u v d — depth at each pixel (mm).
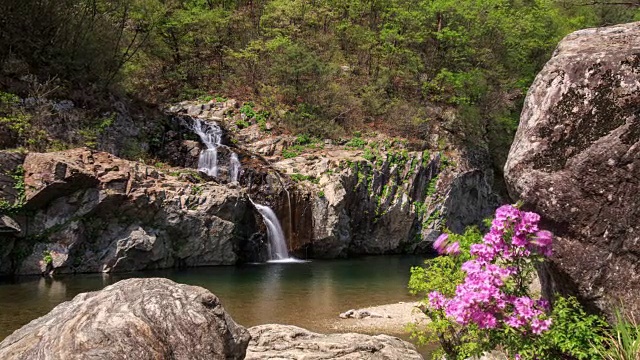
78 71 20453
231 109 26297
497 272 4012
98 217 15352
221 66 30141
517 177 4465
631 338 3854
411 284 6094
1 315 10047
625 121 4184
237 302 12117
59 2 20203
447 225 25578
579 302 4246
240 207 18562
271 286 14352
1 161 14008
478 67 30875
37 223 14484
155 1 24297
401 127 27766
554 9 33219
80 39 20984
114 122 19609
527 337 4121
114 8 22797
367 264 19797
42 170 14203
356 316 10891
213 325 4152
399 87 31234
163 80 28547
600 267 4113
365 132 27203
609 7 29078
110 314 3902
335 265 19281
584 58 4461
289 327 7918
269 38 31328
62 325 3879
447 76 29391
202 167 20891
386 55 31438
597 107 4305
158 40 27859
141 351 3686
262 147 24188
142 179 16438
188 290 4367
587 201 4176
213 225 17484
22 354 3779
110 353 3574
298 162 23000
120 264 15461
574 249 4176
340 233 21828
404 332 9758
